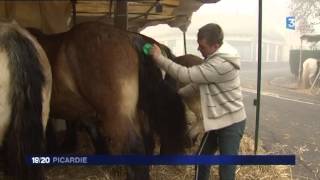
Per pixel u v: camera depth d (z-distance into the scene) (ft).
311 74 54.70
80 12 29.40
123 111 13.15
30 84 11.47
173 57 18.25
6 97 11.12
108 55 13.33
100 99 13.42
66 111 14.99
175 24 31.63
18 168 11.38
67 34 14.51
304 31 47.62
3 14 21.09
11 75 11.15
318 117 34.63
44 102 12.35
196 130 17.21
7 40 11.27
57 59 14.15
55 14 22.49
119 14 22.54
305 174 19.19
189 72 12.75
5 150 11.64
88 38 13.73
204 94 13.10
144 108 13.74
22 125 11.28
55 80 14.20
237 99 13.11
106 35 13.65
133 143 12.97
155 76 13.67
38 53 12.14
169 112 14.01
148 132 14.17
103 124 13.56
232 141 13.10
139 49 13.67
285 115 35.45
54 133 18.28
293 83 63.26
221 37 12.96
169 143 14.23
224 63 12.64
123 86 13.16
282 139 26.32
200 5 27.04
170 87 13.97
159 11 27.55
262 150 22.41
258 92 20.77
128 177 13.46
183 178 17.11
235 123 13.08
